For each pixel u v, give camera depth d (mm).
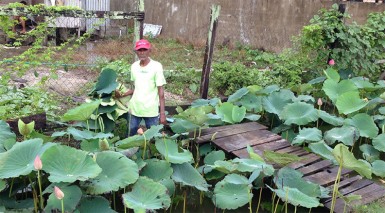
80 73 7926
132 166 3654
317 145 4777
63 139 5117
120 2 13703
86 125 4871
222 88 7648
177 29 12953
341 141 5059
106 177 3576
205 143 5121
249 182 3918
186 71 7953
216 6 6289
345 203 4062
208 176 4492
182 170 4145
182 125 5094
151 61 4781
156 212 3877
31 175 3623
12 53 8430
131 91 5242
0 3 9781
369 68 7816
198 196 4402
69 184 3449
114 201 3955
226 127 5551
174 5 12953
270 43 10812
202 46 11586
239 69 7730
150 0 13836
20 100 5520
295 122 5461
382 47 7949
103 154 3729
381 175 4598
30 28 8703
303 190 4031
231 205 3787
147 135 4238
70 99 6316
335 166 4746
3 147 3902
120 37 11844
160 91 4828
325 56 7715
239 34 11508
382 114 6258
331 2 9477
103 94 5086
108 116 4973
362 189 4406
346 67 7672
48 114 5438
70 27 10531
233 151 4863
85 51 9656
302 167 4621
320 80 7008
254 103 6148
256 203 4355
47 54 5980
